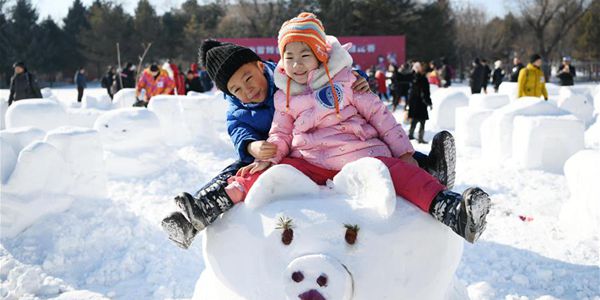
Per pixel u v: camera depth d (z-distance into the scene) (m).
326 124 2.72
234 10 55.94
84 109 11.20
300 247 2.36
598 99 14.05
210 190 2.67
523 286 4.77
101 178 6.53
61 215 5.90
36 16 57.31
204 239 2.75
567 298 4.57
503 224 6.13
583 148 8.27
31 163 5.73
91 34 56.28
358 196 2.51
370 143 2.76
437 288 2.51
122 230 5.80
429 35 49.50
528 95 12.26
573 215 5.97
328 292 2.21
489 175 8.18
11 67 54.09
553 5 51.22
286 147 2.78
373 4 48.31
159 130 8.79
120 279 5.09
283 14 53.75
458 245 2.73
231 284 2.52
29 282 4.87
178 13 61.69
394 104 18.56
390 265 2.36
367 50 32.25
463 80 47.09
